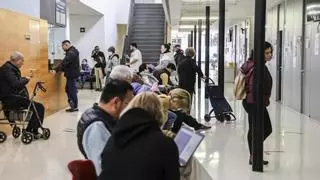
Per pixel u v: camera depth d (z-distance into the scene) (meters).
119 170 1.83
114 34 19.48
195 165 2.61
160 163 1.79
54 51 13.51
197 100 11.91
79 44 17.38
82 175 2.29
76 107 9.88
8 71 6.41
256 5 4.88
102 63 14.86
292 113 9.80
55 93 9.67
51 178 4.77
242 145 6.29
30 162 5.42
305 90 9.52
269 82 4.98
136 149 1.82
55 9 10.69
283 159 5.55
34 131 6.75
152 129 1.88
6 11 7.00
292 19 10.59
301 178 4.71
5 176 4.83
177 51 13.25
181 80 9.31
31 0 8.91
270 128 5.18
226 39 23.25
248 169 5.05
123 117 1.94
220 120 8.33
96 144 2.37
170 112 3.63
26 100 6.53
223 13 9.77
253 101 4.99
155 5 19.73
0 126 6.81
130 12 18.25
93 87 15.66
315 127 7.91
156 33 19.36
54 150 6.06
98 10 16.05
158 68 9.41
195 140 2.43
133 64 11.98
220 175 4.80
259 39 4.87
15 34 7.38
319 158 5.59
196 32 23.20
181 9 14.92
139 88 4.89
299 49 9.95
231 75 19.98
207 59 12.55
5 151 6.00
